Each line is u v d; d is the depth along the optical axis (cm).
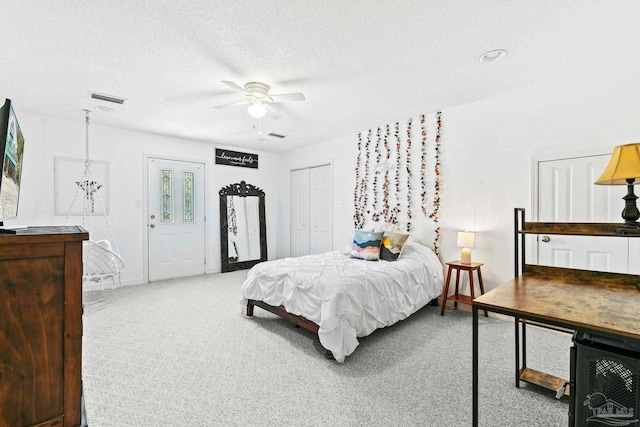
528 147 323
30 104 361
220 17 199
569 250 299
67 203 419
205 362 236
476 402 148
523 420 171
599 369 131
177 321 323
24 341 88
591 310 134
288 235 630
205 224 557
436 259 378
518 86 316
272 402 188
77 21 203
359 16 199
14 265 86
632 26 211
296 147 596
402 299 302
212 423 169
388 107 374
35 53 244
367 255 364
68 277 94
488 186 352
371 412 179
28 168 389
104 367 228
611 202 278
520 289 168
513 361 237
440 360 240
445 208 387
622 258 273
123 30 213
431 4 188
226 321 324
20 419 88
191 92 323
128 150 472
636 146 163
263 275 320
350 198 500
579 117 295
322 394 196
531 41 229
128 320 325
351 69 272
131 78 290
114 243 458
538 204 318
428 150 402
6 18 199
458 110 374
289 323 320
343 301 246
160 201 506
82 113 393
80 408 98
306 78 290
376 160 461
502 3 188
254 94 301
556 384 196
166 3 186
